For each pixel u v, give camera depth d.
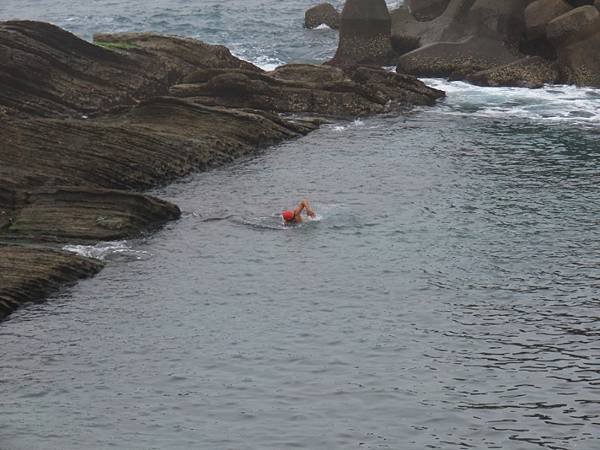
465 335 96.31
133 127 147.75
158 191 137.62
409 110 179.75
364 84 184.88
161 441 80.00
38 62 169.88
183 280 109.00
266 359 92.44
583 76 194.38
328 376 89.31
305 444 79.44
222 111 159.12
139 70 183.25
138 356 93.31
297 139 162.25
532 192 134.12
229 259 114.50
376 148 156.38
